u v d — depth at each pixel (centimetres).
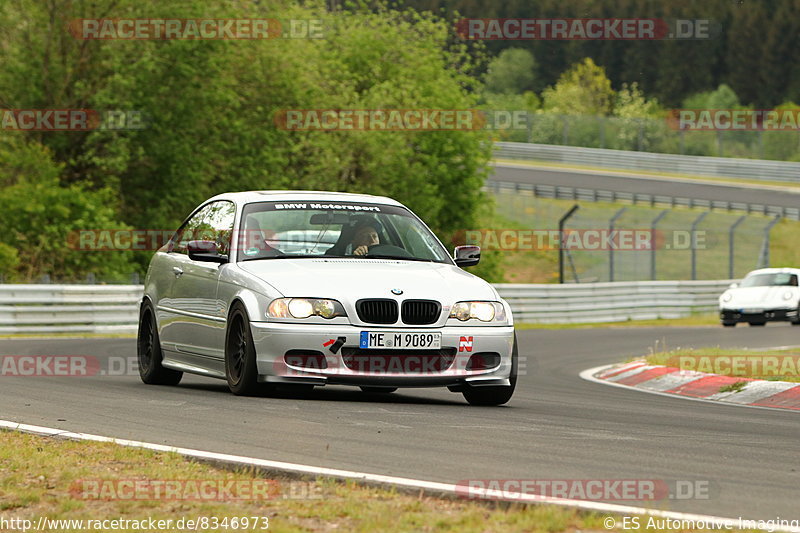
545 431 2814
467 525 1681
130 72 11275
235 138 12675
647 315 11894
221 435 2578
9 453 2292
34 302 7438
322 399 3378
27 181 10569
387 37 15512
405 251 3625
